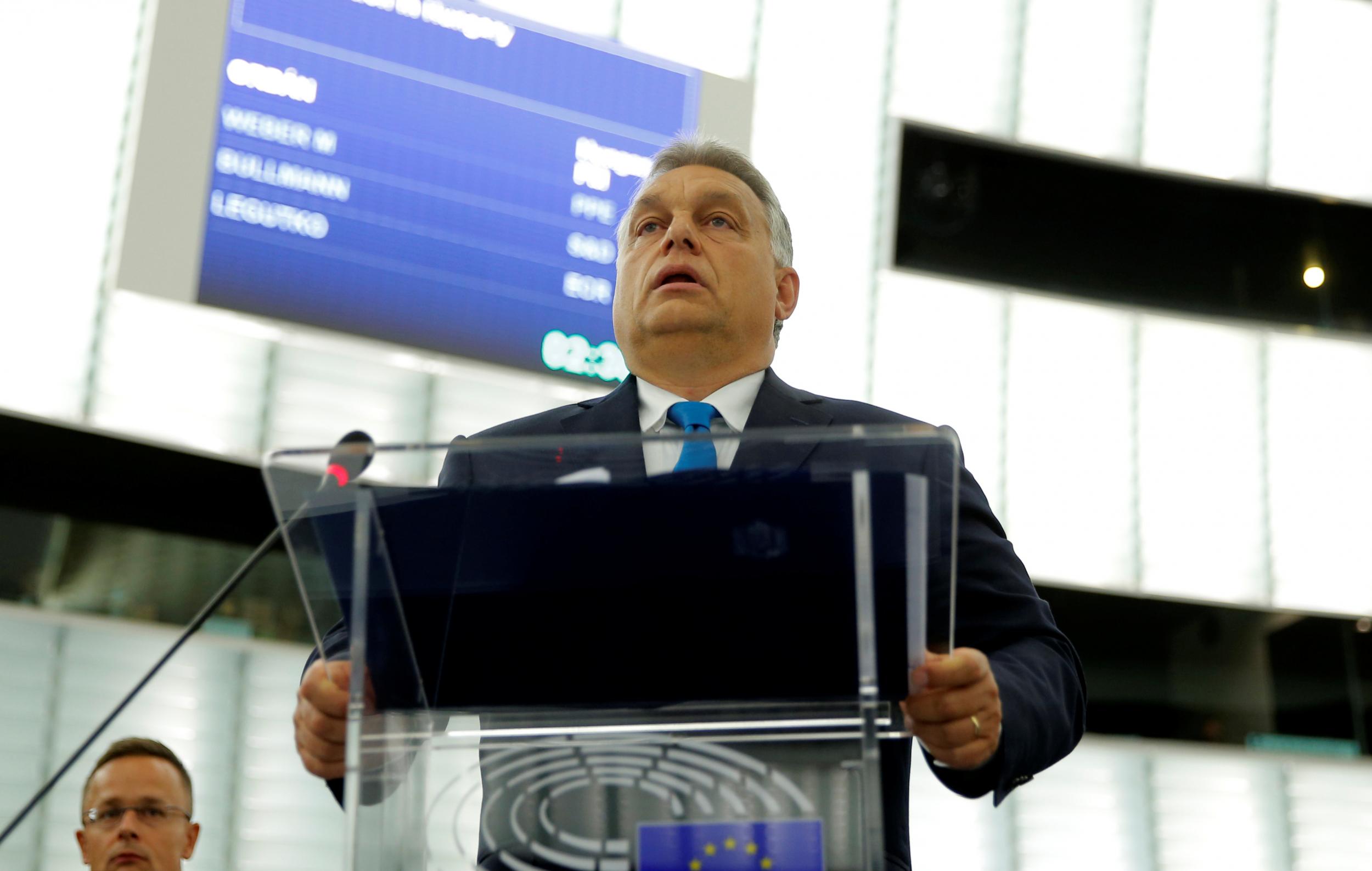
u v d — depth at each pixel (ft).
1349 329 25.26
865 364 23.62
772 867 3.58
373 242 19.02
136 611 18.26
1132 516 24.22
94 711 17.62
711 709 3.74
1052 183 24.84
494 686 3.82
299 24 19.06
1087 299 24.58
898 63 24.63
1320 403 25.08
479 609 3.80
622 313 6.63
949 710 3.91
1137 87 25.38
